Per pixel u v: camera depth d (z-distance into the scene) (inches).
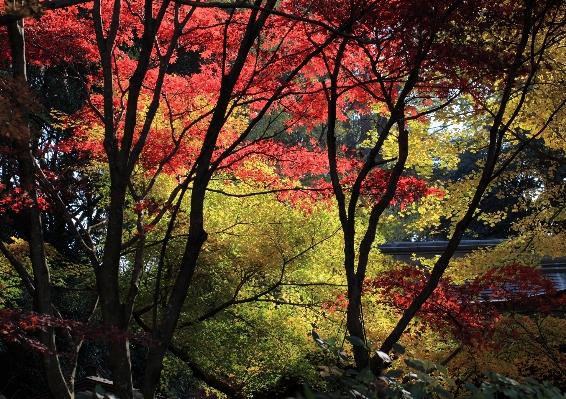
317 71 294.2
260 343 362.6
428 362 145.5
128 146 212.5
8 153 225.5
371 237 226.7
